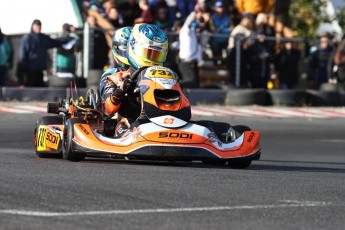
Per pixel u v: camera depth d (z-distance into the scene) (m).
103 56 59.88
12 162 29.22
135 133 28.67
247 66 63.78
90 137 28.98
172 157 28.19
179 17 67.44
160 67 30.61
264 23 67.25
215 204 20.70
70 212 19.09
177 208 19.97
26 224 17.73
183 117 29.39
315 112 58.25
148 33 31.44
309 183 25.47
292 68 66.94
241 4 68.62
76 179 24.09
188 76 61.53
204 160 29.06
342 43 66.31
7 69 61.19
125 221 18.30
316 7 90.31
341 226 18.66
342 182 26.23
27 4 64.12
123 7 64.50
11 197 20.84
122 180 24.11
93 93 32.66
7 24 64.38
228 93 60.03
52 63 61.81
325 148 42.97
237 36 63.38
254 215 19.50
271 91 61.03
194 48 61.75
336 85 64.94
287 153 40.59
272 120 55.25
